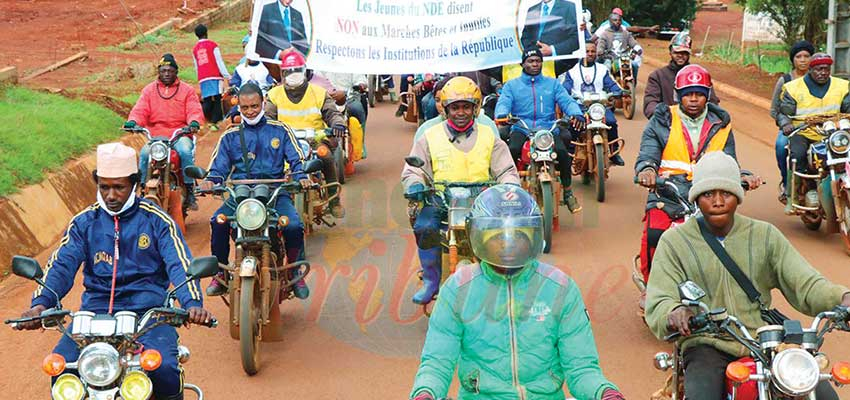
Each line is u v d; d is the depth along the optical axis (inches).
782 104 382.0
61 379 161.8
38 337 280.2
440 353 151.8
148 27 1151.0
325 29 456.8
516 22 457.1
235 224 264.4
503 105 390.3
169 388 185.8
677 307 170.1
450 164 270.8
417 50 455.8
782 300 305.7
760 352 156.6
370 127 666.8
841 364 149.9
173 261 196.4
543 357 152.8
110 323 167.9
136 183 201.0
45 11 1226.0
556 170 390.3
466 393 154.4
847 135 348.2
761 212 419.8
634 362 256.8
